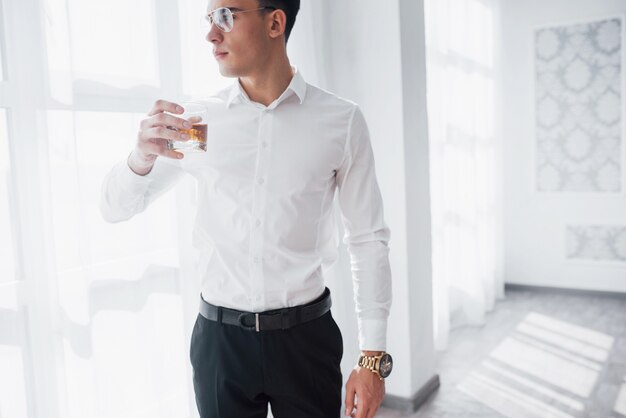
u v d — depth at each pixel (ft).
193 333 4.90
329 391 4.90
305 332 4.72
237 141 4.63
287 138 4.65
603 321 14.62
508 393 10.53
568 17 16.52
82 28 5.82
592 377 11.14
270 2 4.35
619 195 16.44
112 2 6.07
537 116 17.22
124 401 6.28
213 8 4.34
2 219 5.14
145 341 6.45
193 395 7.03
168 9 6.63
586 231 17.03
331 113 4.79
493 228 15.79
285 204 4.62
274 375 4.62
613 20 16.01
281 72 4.67
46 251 5.32
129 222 6.29
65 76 5.39
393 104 9.36
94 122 5.95
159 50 6.57
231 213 4.63
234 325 4.63
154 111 4.15
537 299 16.96
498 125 16.40
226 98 4.78
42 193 5.28
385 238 4.98
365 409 4.68
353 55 9.61
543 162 17.33
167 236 6.73
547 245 17.54
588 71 16.44
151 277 6.55
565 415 9.64
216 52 4.36
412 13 9.56
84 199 5.86
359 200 4.96
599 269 16.94
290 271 4.69
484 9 15.05
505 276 18.04
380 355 4.81
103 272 6.07
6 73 5.19
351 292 9.61
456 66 13.79
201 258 4.84
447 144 13.79
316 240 4.85
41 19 5.23
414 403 9.88
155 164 4.62
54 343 5.39
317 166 4.69
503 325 14.56
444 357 12.42
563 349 12.71
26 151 5.23
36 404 5.38
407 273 9.61
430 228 10.44
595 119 16.52
